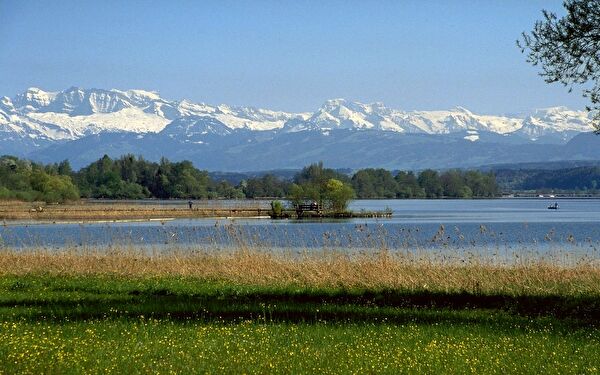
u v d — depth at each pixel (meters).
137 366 40.38
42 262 91.69
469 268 81.62
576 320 56.81
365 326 53.16
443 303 65.25
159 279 80.75
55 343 45.22
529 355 44.56
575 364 42.44
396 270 78.75
